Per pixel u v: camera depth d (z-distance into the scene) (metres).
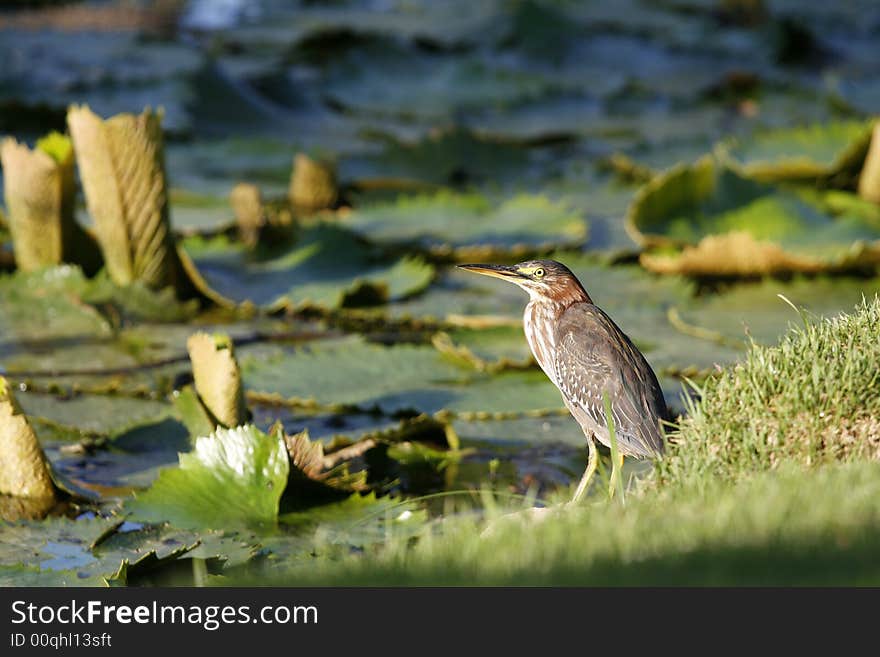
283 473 9.84
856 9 30.22
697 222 17.11
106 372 13.12
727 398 8.52
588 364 9.59
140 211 15.09
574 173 21.38
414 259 16.58
